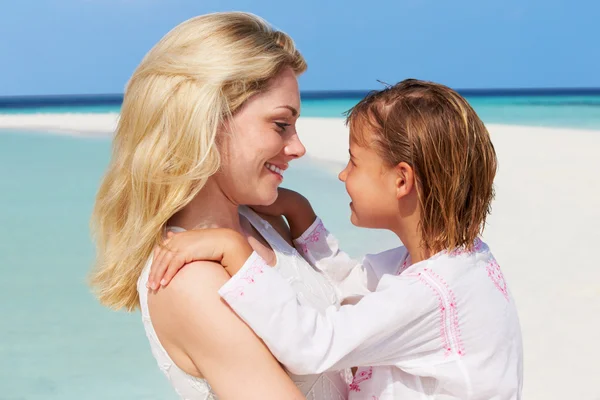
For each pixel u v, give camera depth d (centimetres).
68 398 472
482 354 192
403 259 242
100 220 204
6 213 1145
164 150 182
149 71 187
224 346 164
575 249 796
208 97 179
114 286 192
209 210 198
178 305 168
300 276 219
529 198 1120
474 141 201
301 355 171
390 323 183
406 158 203
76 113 5619
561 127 2834
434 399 193
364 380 203
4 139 2778
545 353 512
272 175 200
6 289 725
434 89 209
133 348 569
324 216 938
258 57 185
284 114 193
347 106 6600
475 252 205
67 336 594
